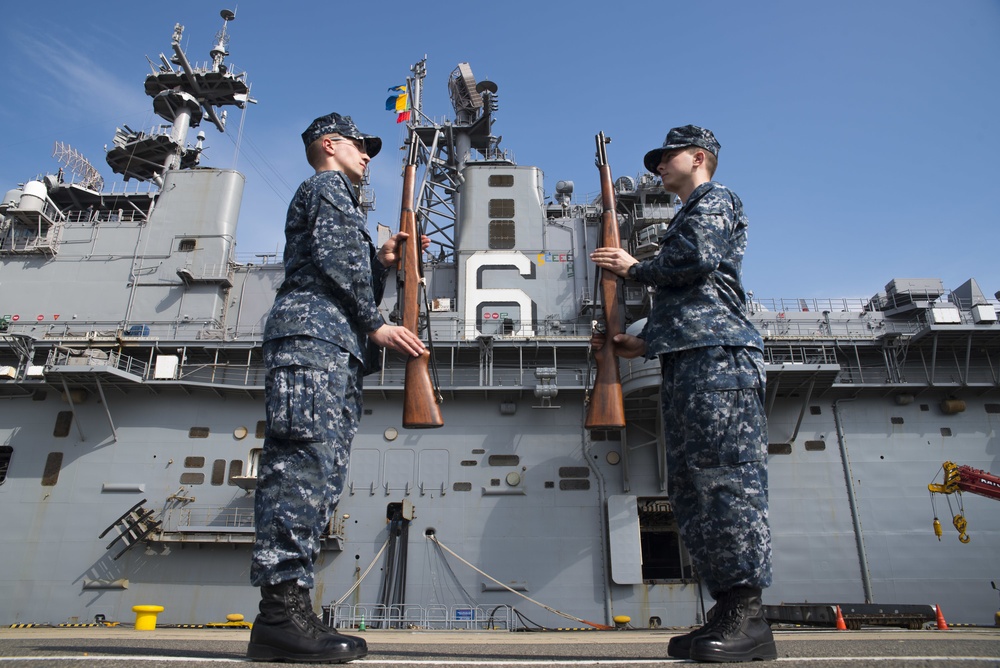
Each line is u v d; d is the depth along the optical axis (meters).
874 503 22.62
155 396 23.52
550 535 22.16
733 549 3.64
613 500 22.23
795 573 21.88
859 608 16.25
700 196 4.30
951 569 21.86
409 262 4.77
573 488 22.73
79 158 30.05
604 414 4.55
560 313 25.75
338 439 3.86
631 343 4.71
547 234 27.28
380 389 23.14
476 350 24.41
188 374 23.45
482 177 28.02
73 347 23.81
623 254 4.77
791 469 22.98
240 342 24.02
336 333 3.92
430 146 33.44
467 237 26.95
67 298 25.70
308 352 3.80
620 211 29.42
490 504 22.48
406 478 22.73
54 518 22.09
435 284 28.33
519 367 24.50
